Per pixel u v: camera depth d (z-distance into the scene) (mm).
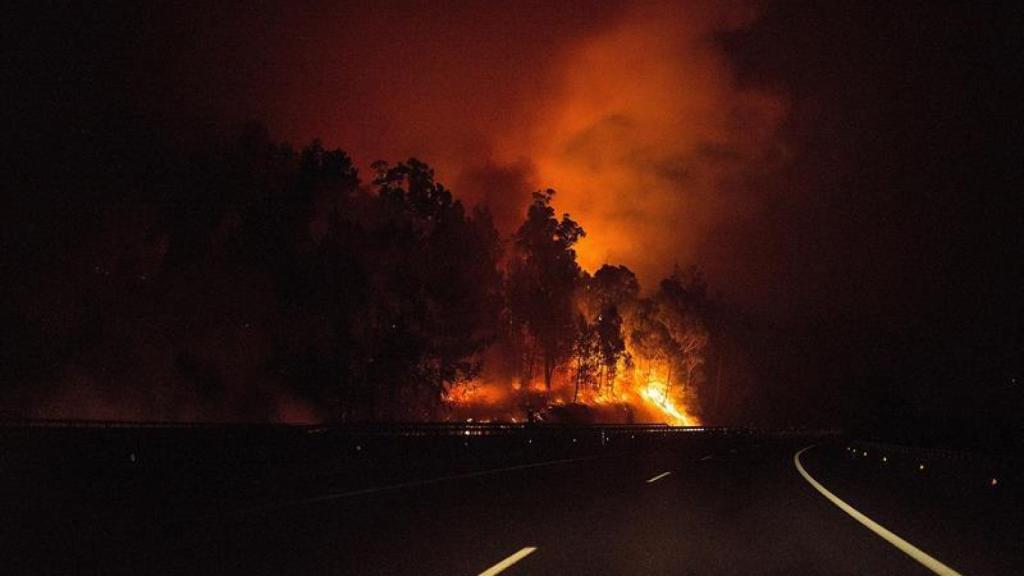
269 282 51438
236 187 51344
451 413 68875
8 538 11320
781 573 9695
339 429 32312
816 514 15617
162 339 50688
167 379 49125
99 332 48812
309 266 50781
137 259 51750
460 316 61000
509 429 46344
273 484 20953
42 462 17031
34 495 16406
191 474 20547
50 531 12008
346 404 52188
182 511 14703
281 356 50719
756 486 22156
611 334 95125
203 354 51125
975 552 11281
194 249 51281
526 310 91062
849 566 10148
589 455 39250
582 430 52781
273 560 10055
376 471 26422
